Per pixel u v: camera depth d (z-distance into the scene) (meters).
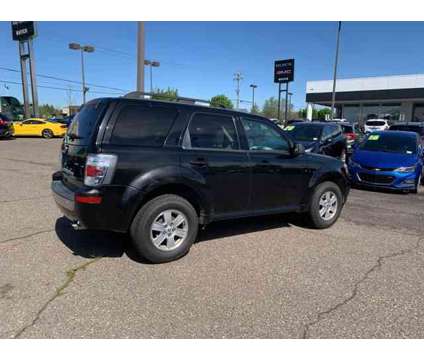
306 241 4.90
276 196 4.93
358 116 46.78
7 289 3.29
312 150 10.38
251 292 3.38
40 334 2.65
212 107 4.40
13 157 12.74
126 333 2.71
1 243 4.41
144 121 3.84
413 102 41.66
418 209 7.12
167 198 3.92
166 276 3.66
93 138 3.59
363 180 8.99
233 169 4.40
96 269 3.77
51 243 4.45
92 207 3.52
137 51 12.16
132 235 3.83
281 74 39.12
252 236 5.04
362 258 4.32
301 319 2.96
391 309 3.16
